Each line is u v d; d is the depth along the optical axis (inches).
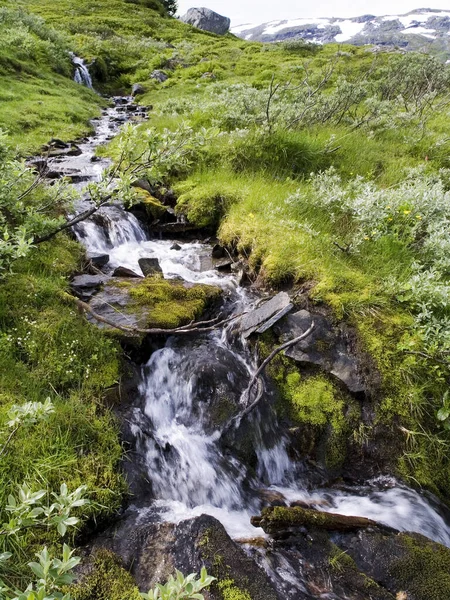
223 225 264.1
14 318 162.1
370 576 119.6
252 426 158.2
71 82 784.3
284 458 159.0
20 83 642.2
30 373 145.2
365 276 198.8
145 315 180.1
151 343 175.9
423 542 127.4
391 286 188.2
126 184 180.9
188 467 144.1
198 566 106.3
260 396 160.2
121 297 190.7
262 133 333.4
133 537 115.0
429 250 210.7
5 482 113.3
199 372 164.4
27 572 98.7
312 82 684.1
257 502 143.4
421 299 181.9
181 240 285.0
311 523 127.2
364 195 242.5
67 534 109.3
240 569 107.3
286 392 171.2
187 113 508.1
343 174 330.6
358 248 216.4
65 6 1519.4
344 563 119.3
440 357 163.3
